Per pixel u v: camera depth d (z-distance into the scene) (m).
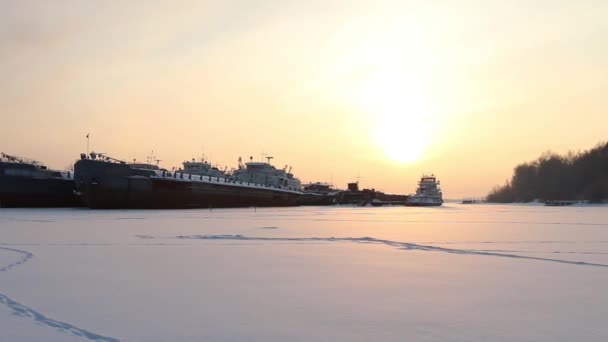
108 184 72.19
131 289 14.22
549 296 13.66
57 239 28.95
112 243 27.03
